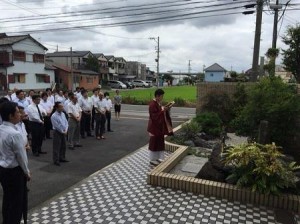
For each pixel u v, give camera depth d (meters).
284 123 7.68
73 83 47.69
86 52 56.88
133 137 11.43
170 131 7.15
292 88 8.45
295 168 5.40
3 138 3.93
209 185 5.28
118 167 7.04
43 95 10.79
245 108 8.34
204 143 8.97
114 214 4.56
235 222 4.38
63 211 4.66
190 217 4.49
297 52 16.06
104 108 11.27
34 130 8.42
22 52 36.72
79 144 9.75
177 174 6.19
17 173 4.00
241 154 5.25
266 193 4.89
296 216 4.62
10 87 35.09
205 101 12.45
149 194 5.32
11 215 4.02
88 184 5.86
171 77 93.50
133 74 90.25
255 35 15.18
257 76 15.23
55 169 7.14
